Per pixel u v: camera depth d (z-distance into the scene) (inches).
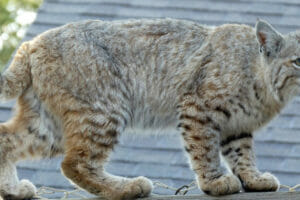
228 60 569.3
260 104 576.1
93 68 559.2
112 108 561.0
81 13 862.5
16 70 563.5
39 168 676.1
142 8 875.4
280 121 743.1
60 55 558.3
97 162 557.0
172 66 581.6
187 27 593.6
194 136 560.1
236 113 567.8
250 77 568.1
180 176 669.9
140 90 581.0
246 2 884.0
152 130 598.5
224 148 586.6
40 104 565.0
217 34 585.3
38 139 567.8
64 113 556.1
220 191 527.8
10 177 556.4
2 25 1453.0
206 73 567.8
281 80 569.3
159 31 588.7
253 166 575.8
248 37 581.9
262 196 498.9
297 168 684.1
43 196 642.8
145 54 581.3
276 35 572.1
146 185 543.8
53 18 850.8
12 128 567.5
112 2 881.5
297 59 562.3
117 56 573.0
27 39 805.2
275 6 875.4
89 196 620.4
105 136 557.3
